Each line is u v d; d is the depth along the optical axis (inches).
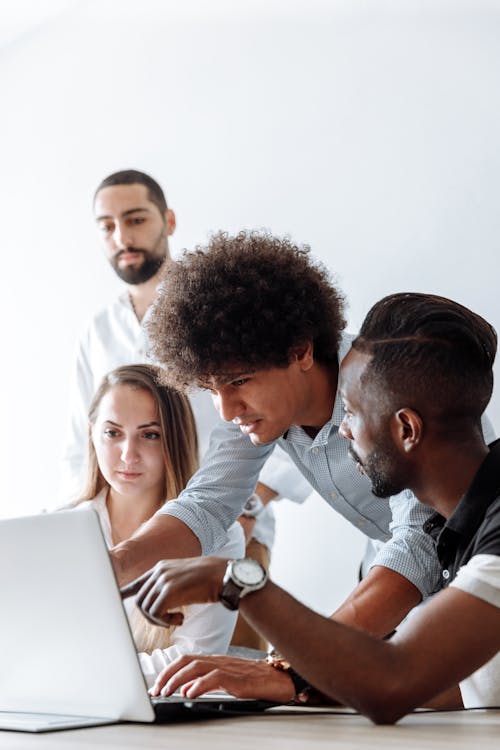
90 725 37.5
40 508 142.7
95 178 141.7
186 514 62.2
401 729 36.8
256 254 55.1
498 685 48.1
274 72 122.7
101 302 138.9
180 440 83.4
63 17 146.7
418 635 37.1
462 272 105.3
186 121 131.7
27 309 147.4
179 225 132.0
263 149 123.4
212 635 73.4
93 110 142.8
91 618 38.3
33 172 149.1
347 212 114.8
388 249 111.0
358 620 51.3
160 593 37.5
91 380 115.3
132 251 115.4
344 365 43.9
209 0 130.0
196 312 53.2
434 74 108.8
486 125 104.7
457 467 41.8
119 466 82.8
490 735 34.9
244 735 34.8
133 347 112.0
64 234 144.4
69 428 115.0
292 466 98.9
